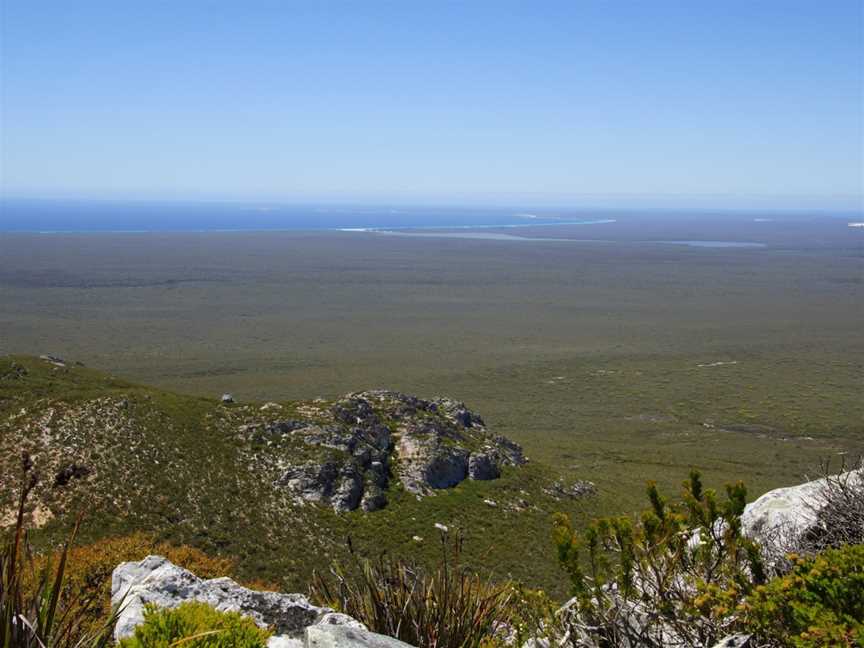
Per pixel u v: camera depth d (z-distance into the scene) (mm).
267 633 5316
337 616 6422
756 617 5266
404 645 5539
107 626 5270
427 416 56250
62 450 40125
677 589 5879
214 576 23938
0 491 36688
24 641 4734
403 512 45281
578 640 5762
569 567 5934
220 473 42594
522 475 54469
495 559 40906
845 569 5250
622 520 6219
